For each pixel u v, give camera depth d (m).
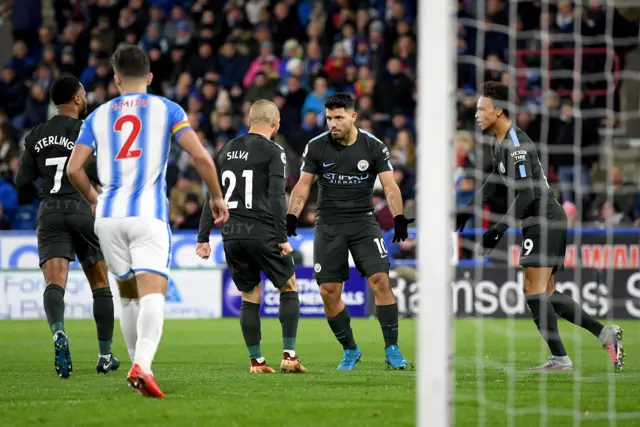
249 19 62.69
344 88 55.47
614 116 50.69
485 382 20.50
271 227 22.75
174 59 58.97
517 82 51.84
